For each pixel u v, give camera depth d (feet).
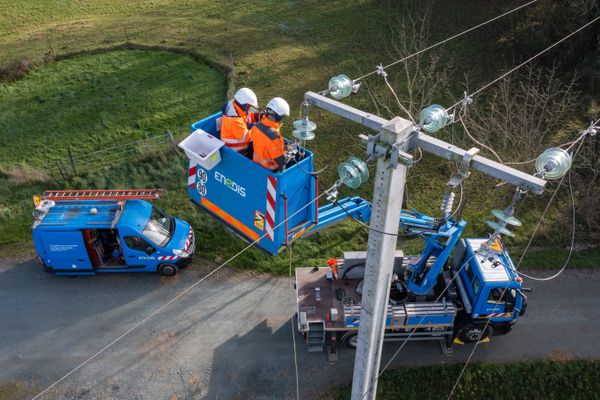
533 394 39.60
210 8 101.96
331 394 39.04
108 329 44.04
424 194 56.95
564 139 61.11
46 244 45.93
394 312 38.70
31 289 47.96
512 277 37.50
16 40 93.30
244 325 44.24
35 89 78.74
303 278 43.14
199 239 52.54
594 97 66.64
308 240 51.98
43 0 109.29
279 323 44.42
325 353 41.93
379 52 82.58
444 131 62.13
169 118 71.10
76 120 71.41
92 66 83.92
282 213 28.66
